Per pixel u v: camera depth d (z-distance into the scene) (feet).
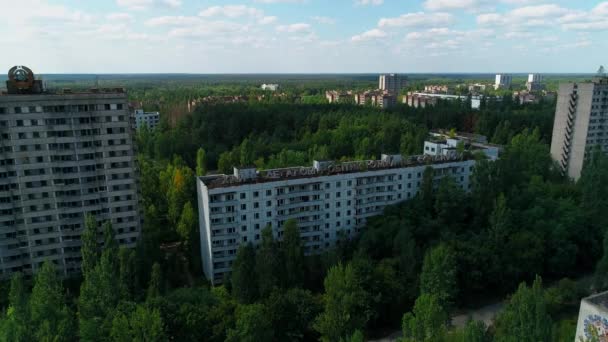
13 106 332.60
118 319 222.07
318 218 393.29
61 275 370.32
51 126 347.15
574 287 317.63
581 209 400.26
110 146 370.32
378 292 295.07
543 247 351.67
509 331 213.05
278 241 349.41
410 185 430.61
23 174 344.49
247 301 291.17
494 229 351.67
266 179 377.09
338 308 254.88
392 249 350.43
